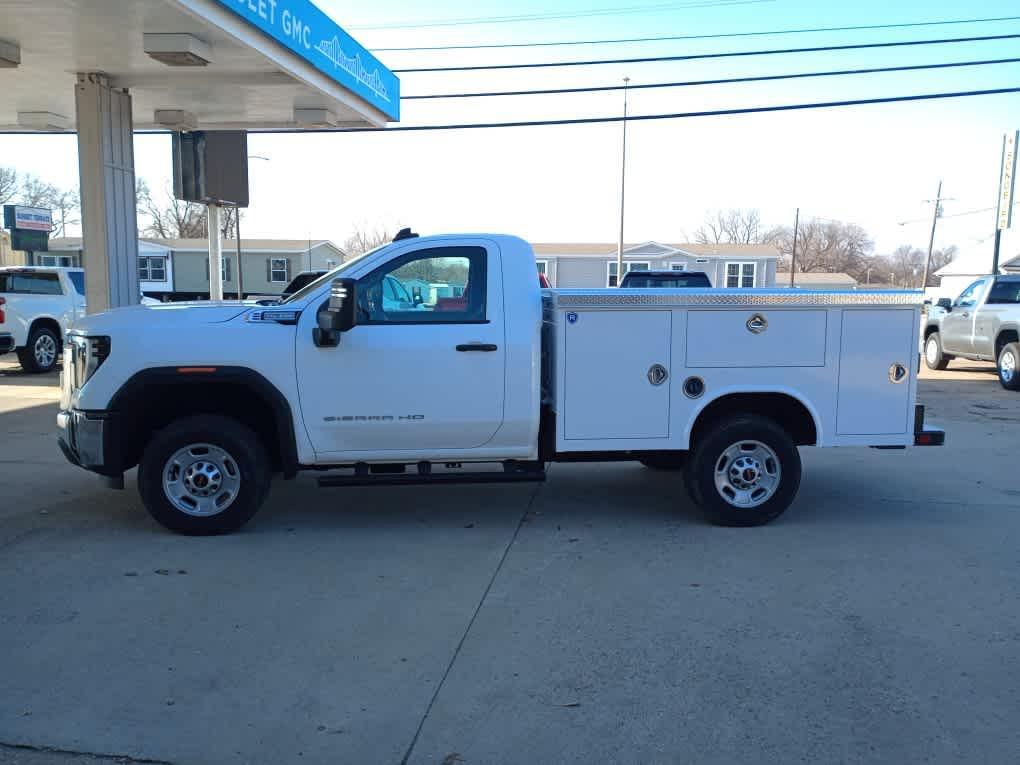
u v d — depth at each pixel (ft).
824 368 20.63
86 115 39.14
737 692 12.59
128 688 12.69
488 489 24.95
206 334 19.20
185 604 15.84
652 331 20.24
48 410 38.70
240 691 12.63
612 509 22.68
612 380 20.27
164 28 31.99
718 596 16.31
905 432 20.97
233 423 19.70
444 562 18.28
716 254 172.86
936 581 17.15
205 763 10.85
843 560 18.44
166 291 159.94
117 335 19.06
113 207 40.09
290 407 19.38
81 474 26.17
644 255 171.12
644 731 11.55
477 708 12.16
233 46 34.19
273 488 24.84
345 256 200.54
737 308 20.33
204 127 53.93
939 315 61.05
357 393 19.51
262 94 43.91
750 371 20.49
